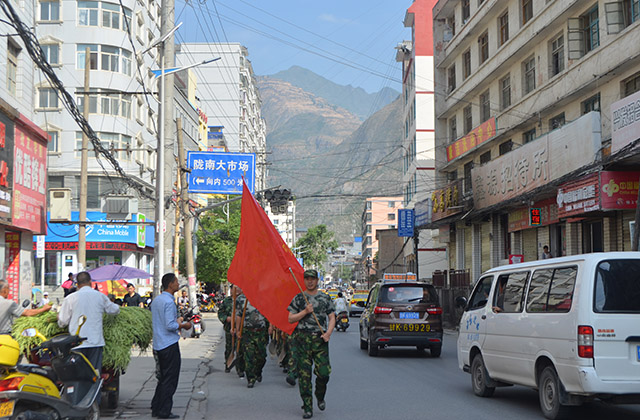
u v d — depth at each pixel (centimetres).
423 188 5262
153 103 4575
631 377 762
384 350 1964
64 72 3928
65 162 3894
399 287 1738
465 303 1123
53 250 3906
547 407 848
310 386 881
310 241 12925
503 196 2595
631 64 1984
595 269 783
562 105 2456
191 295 2547
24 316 855
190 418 866
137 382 1211
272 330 1280
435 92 4088
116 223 2198
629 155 1539
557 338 817
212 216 5019
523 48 2745
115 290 3459
